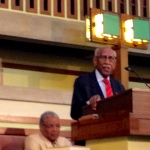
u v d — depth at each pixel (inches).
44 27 361.1
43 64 388.5
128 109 131.0
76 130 151.3
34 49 384.8
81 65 401.1
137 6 398.9
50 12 366.3
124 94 133.3
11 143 215.9
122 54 328.5
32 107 322.3
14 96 317.4
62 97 331.0
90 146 146.0
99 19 325.7
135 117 128.1
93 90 170.2
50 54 391.5
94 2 383.2
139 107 129.3
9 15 350.9
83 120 148.1
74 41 368.5
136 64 421.1
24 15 356.5
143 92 130.0
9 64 376.8
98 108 145.9
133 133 127.1
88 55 392.5
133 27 334.6
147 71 426.0
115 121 133.5
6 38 353.7
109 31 324.8
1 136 215.0
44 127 189.8
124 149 130.0
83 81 171.5
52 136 189.2
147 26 340.2
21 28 352.8
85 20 356.5
